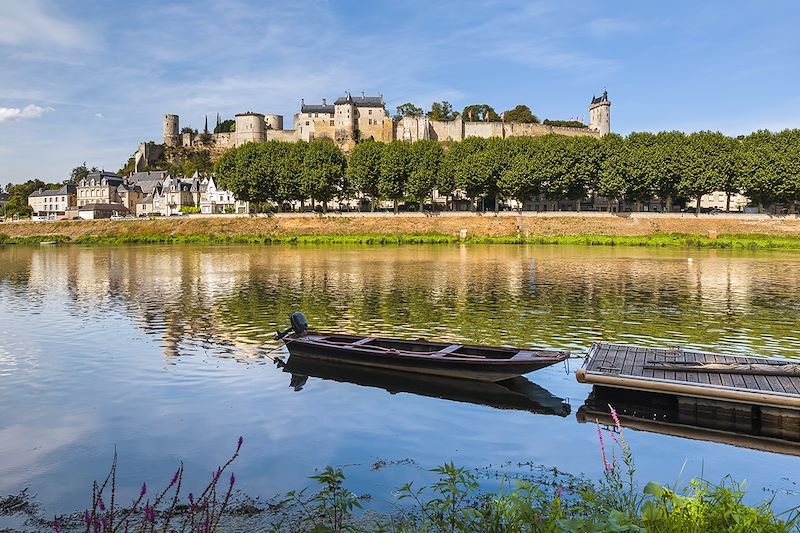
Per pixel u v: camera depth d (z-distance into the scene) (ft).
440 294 134.82
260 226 383.65
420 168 388.57
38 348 86.02
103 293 142.61
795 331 92.84
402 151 393.50
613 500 33.47
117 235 393.50
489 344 85.46
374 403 61.11
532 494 36.60
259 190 408.67
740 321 101.45
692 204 487.20
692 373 60.80
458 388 66.54
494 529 29.73
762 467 45.93
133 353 82.43
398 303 122.52
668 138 374.02
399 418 56.70
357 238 335.88
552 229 344.49
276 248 300.81
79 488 42.14
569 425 55.01
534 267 193.77
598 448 49.44
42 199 645.10
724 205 495.00
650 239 306.14
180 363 76.74
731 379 58.23
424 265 202.18
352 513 37.27
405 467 45.34
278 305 121.29
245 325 101.50
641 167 352.28
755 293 134.31
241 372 72.49
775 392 52.95
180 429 53.83
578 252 259.80
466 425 55.01
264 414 57.82
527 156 375.04
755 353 78.74
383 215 389.39
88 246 350.43
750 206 417.69
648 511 26.55
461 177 378.73
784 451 49.08
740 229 327.67
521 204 405.39
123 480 43.39
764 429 53.47
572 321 102.42
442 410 59.11
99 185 620.49
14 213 589.73
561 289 142.20
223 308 118.62
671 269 185.98
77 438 51.83
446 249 285.43
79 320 108.27
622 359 66.80
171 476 44.06
